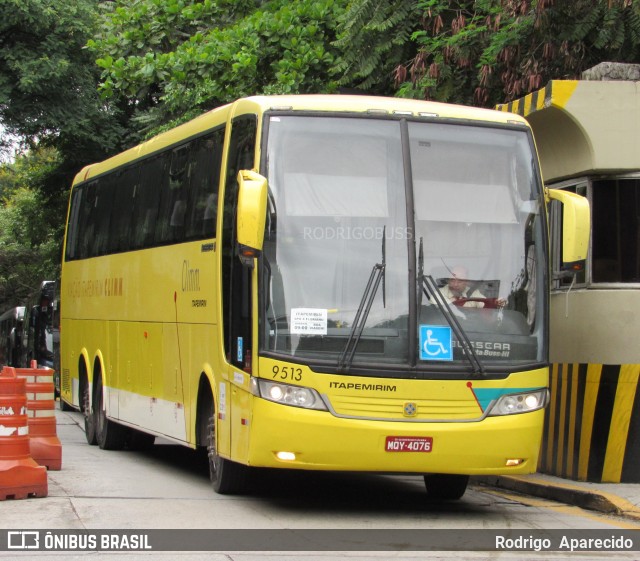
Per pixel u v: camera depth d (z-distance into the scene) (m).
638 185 12.26
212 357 10.77
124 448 15.80
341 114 9.95
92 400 16.33
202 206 11.47
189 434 11.58
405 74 15.97
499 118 10.33
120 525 8.90
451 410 9.41
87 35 31.86
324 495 11.41
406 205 9.73
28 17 30.58
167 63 19.36
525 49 14.73
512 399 9.59
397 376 9.32
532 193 10.16
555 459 12.65
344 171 9.79
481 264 9.77
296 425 9.17
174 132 12.99
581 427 12.14
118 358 14.80
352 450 9.20
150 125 21.61
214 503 10.33
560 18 14.19
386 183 9.80
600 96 12.02
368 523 9.47
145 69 19.30
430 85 15.61
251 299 9.49
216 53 18.89
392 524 9.46
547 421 12.88
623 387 11.87
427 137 10.01
